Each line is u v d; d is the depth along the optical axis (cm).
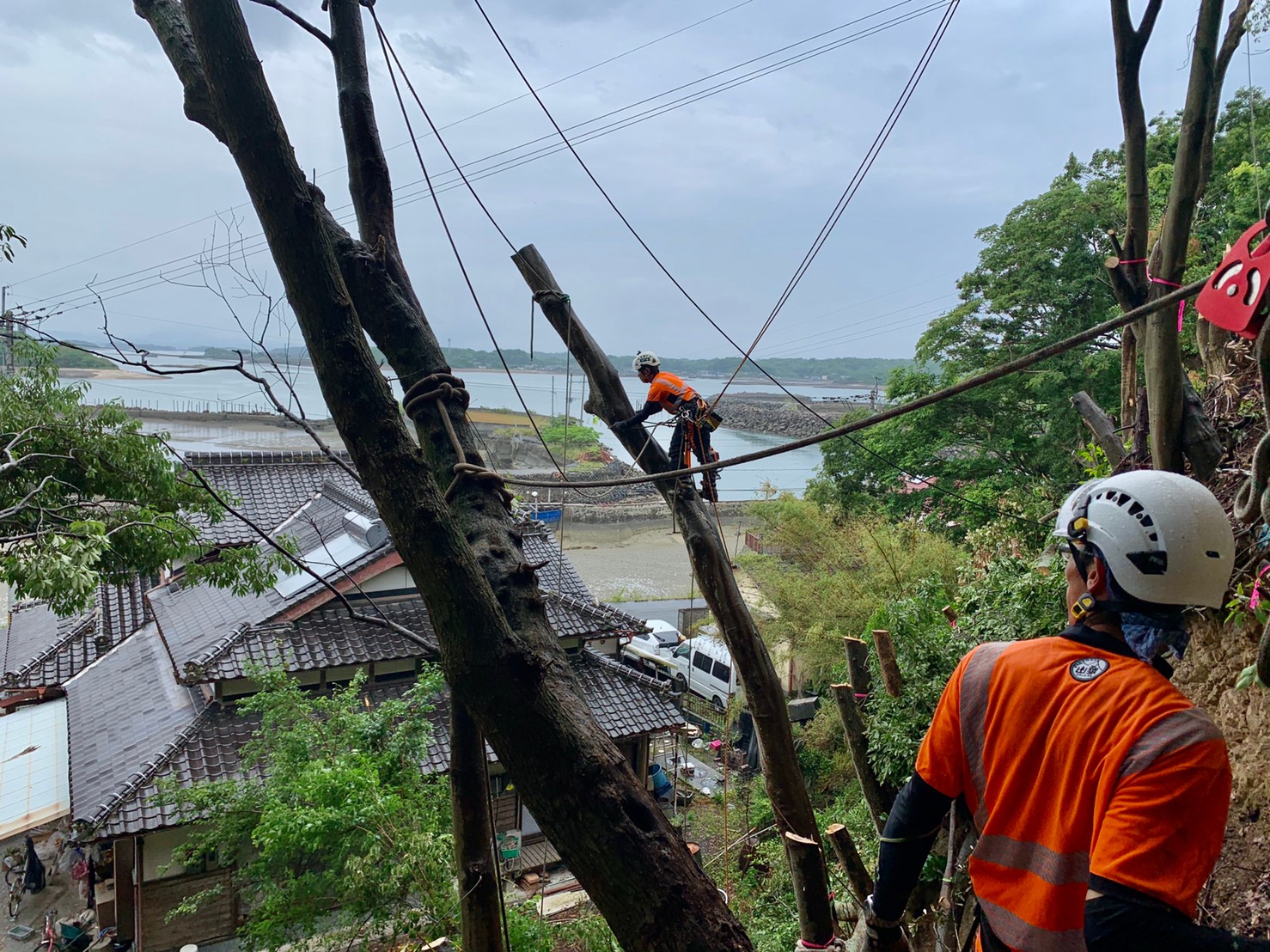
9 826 1102
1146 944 110
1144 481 146
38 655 1469
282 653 1177
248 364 535
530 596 274
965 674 156
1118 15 471
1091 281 1825
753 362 535
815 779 1489
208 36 237
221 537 1497
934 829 157
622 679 1388
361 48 352
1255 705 459
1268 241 232
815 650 1697
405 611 1321
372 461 246
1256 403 535
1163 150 1934
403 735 917
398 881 741
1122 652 142
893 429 2139
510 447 4484
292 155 247
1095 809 128
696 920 218
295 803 812
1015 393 1917
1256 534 445
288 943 901
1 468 788
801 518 2033
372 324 331
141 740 1137
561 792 227
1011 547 1177
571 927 768
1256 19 661
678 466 554
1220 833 121
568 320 501
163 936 1035
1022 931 134
